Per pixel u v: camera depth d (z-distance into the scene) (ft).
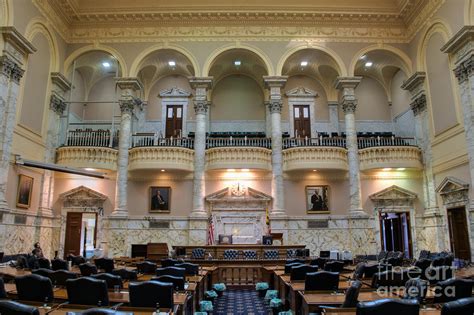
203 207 56.54
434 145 54.34
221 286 35.53
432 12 52.70
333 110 68.95
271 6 58.23
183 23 59.57
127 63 58.95
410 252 56.90
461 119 47.80
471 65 43.88
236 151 57.06
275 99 59.00
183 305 18.71
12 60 43.73
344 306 16.42
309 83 70.44
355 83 58.80
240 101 70.54
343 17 59.16
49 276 22.38
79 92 67.00
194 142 59.93
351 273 31.50
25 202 49.19
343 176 59.16
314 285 20.66
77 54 58.95
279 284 30.42
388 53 60.39
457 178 48.83
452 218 51.03
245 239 57.26
